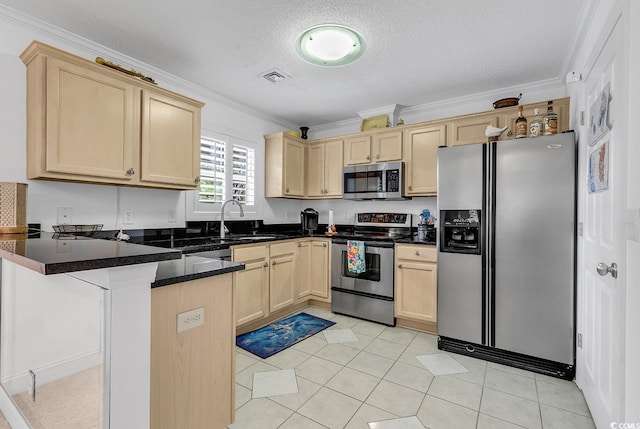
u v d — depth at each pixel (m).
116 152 2.04
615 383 1.35
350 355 2.38
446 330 2.48
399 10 1.84
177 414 1.19
